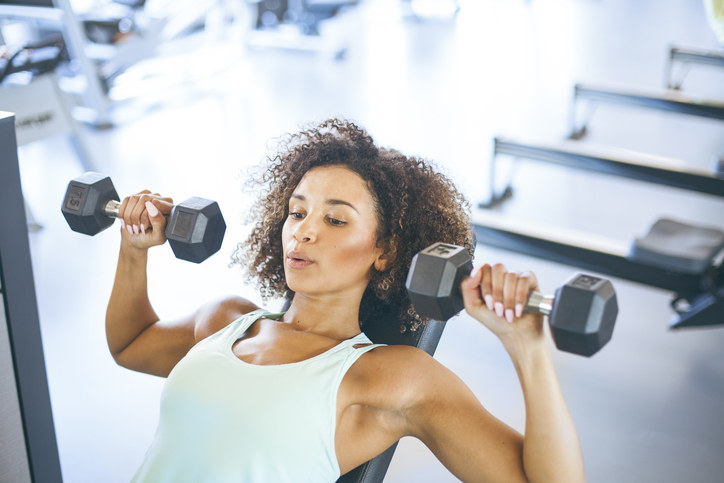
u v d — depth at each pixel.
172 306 2.82
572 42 6.48
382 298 1.25
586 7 7.64
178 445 1.06
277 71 5.79
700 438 2.12
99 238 3.36
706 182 2.94
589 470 2.00
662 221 2.59
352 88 5.38
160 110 5.00
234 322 1.21
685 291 2.61
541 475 0.94
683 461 2.04
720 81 5.44
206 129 4.65
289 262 1.15
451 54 6.21
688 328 2.63
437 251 0.92
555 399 0.92
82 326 2.69
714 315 2.53
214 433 1.04
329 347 1.12
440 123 4.69
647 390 2.34
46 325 2.69
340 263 1.14
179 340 1.32
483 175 3.95
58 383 2.37
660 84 5.38
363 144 1.22
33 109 3.48
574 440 0.94
